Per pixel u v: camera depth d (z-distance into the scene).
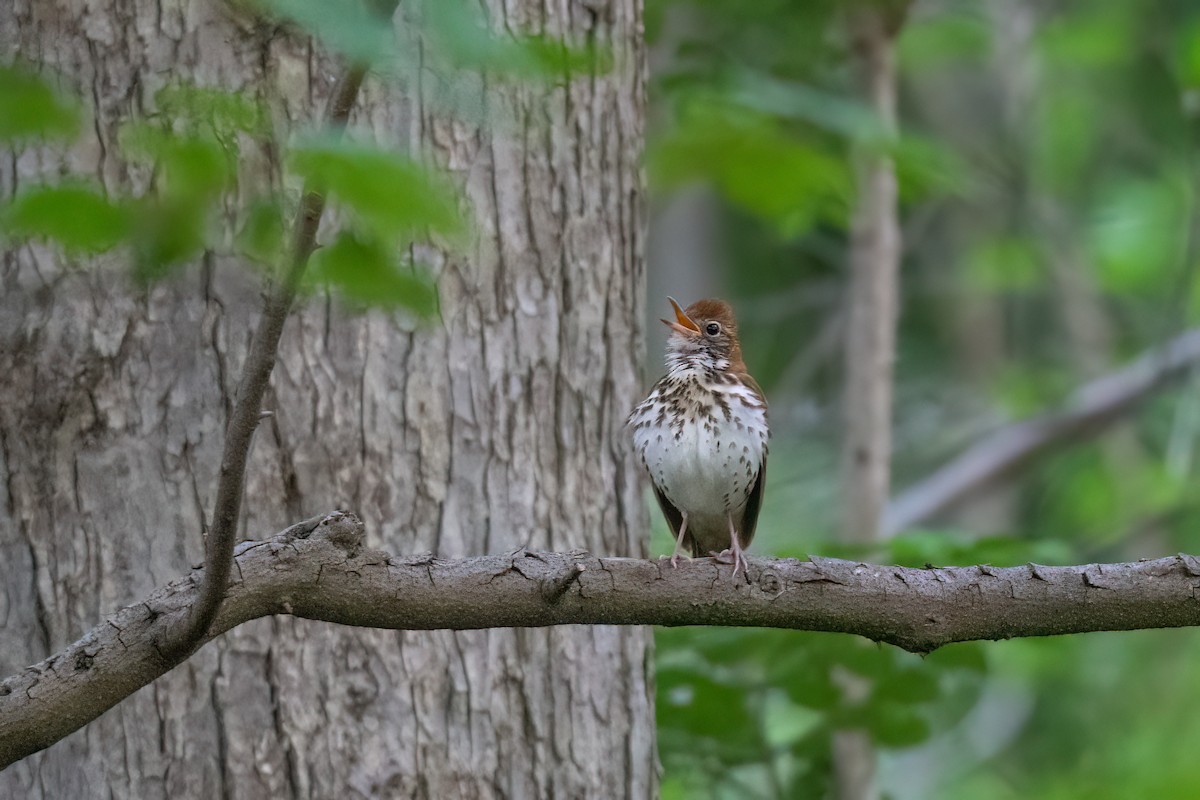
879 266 17.92
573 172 10.62
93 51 9.27
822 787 16.50
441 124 9.91
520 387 10.21
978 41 23.45
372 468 9.61
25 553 9.20
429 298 5.52
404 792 9.50
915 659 13.60
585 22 10.73
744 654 13.73
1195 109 20.66
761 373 23.67
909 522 20.44
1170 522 22.66
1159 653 22.33
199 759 9.16
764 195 17.64
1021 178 23.50
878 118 16.98
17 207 4.96
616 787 10.45
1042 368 25.12
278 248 5.55
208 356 9.33
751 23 18.73
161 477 9.26
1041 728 22.12
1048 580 8.01
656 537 16.77
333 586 7.39
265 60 9.31
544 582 7.66
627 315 10.95
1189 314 25.41
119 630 7.13
